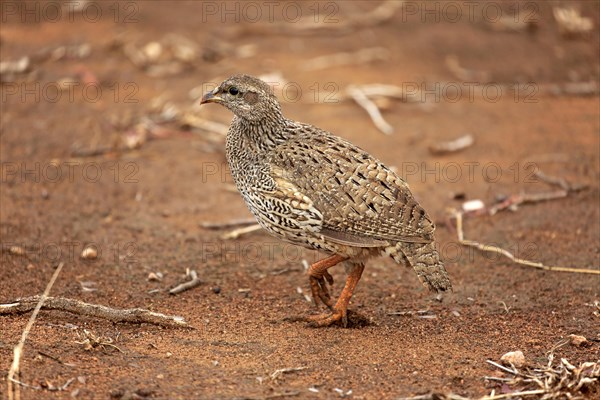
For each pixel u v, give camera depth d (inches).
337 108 829.8
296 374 424.2
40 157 725.9
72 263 569.0
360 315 502.0
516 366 436.5
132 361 429.4
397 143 764.6
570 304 520.4
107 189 679.7
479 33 1020.5
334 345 461.7
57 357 423.5
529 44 998.4
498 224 634.8
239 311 511.8
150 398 392.5
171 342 457.4
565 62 952.3
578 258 581.0
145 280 552.4
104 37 976.9
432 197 674.2
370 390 410.6
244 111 508.4
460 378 422.9
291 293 541.0
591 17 1065.5
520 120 818.8
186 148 759.1
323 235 481.1
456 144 757.3
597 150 751.1
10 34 976.9
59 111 810.2
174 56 929.5
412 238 469.7
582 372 423.2
